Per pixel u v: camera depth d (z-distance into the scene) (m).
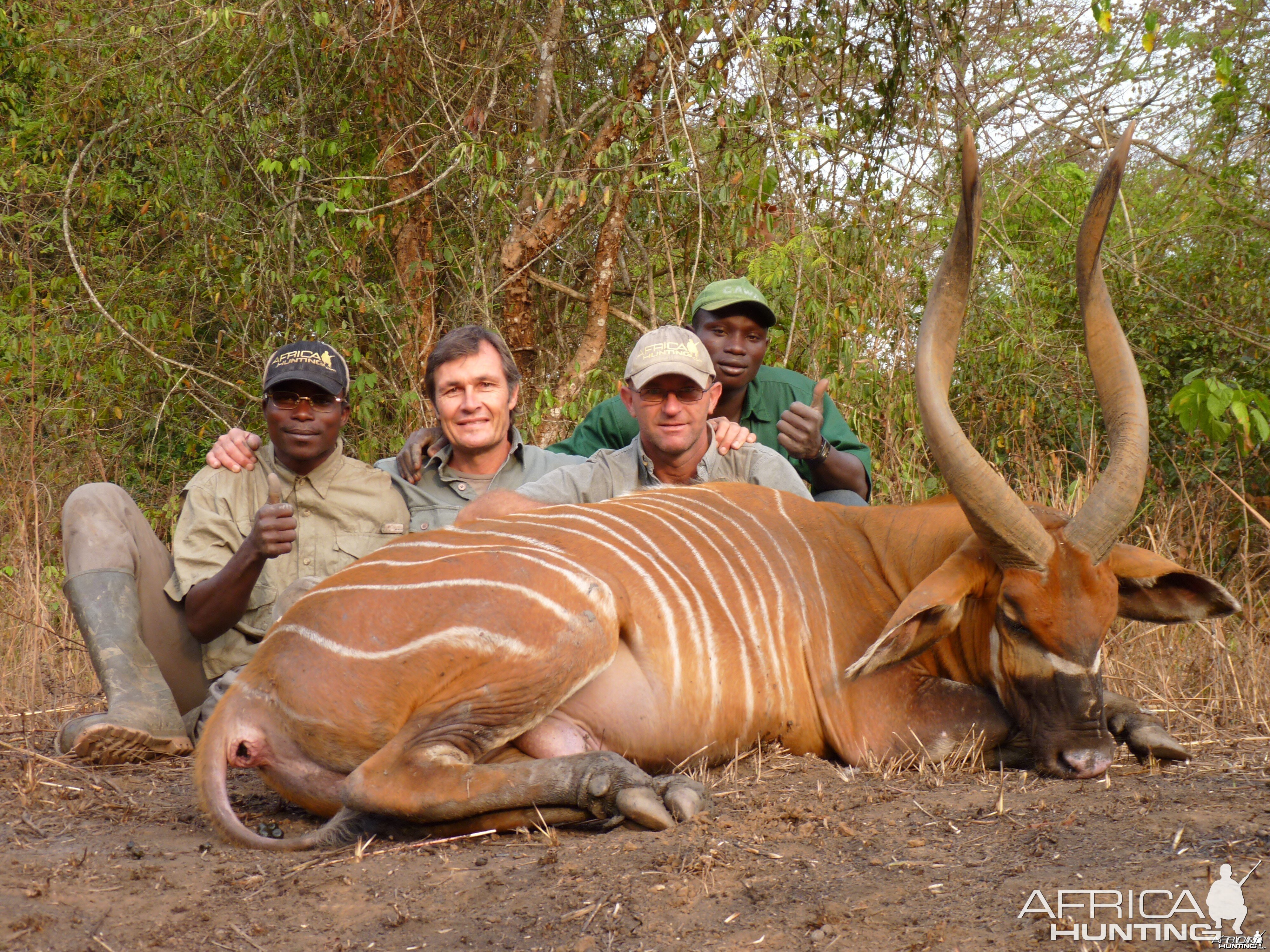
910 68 8.09
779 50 7.89
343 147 8.31
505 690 2.92
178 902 2.52
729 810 2.91
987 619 3.35
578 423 7.57
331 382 4.16
